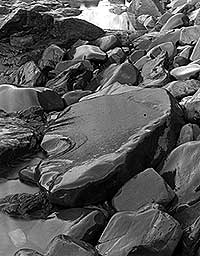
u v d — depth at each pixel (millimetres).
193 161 6797
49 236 6414
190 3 13031
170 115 7242
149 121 7191
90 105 8039
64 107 8953
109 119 7574
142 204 6480
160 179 6598
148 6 14188
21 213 6770
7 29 10219
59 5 15250
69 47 10898
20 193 7066
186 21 11492
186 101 7910
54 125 7969
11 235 6539
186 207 6480
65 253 5953
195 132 7355
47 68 10102
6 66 10359
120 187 6680
